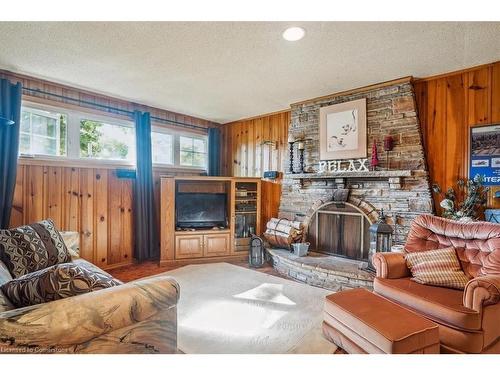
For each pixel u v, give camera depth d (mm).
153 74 2957
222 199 4363
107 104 3701
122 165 3848
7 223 2762
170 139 4559
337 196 3498
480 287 1628
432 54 2477
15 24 2010
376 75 2979
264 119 4645
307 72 2900
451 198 2764
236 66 2758
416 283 2111
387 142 3082
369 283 2822
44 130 3176
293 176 3844
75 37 2199
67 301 1055
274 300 2678
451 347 1654
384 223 2949
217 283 3145
